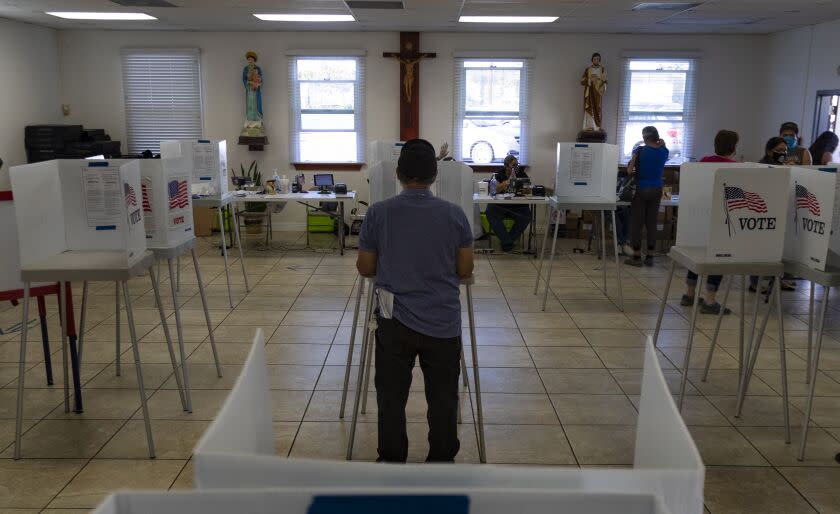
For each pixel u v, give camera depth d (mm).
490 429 3619
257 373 900
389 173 4258
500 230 8461
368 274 2766
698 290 3480
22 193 3160
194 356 4652
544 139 9867
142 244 3422
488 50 9625
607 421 3729
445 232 2631
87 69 9664
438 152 9883
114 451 3322
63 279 3137
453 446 2719
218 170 5977
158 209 3613
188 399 3756
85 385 4129
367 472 646
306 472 646
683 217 3889
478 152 9891
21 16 8094
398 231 2635
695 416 3793
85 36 9562
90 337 5020
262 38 9602
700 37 9703
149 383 4168
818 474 3174
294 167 9922
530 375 4379
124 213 3117
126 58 9641
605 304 6086
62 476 3084
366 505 591
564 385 4223
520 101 9789
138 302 5996
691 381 4301
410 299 2645
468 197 4012
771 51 9539
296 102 9758
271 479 643
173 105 9773
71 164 3529
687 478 655
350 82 9719
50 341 4918
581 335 5195
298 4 7129
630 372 4445
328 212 8867
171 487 3004
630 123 9883
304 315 5664
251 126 9609
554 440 3504
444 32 9594
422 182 2666
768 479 3125
